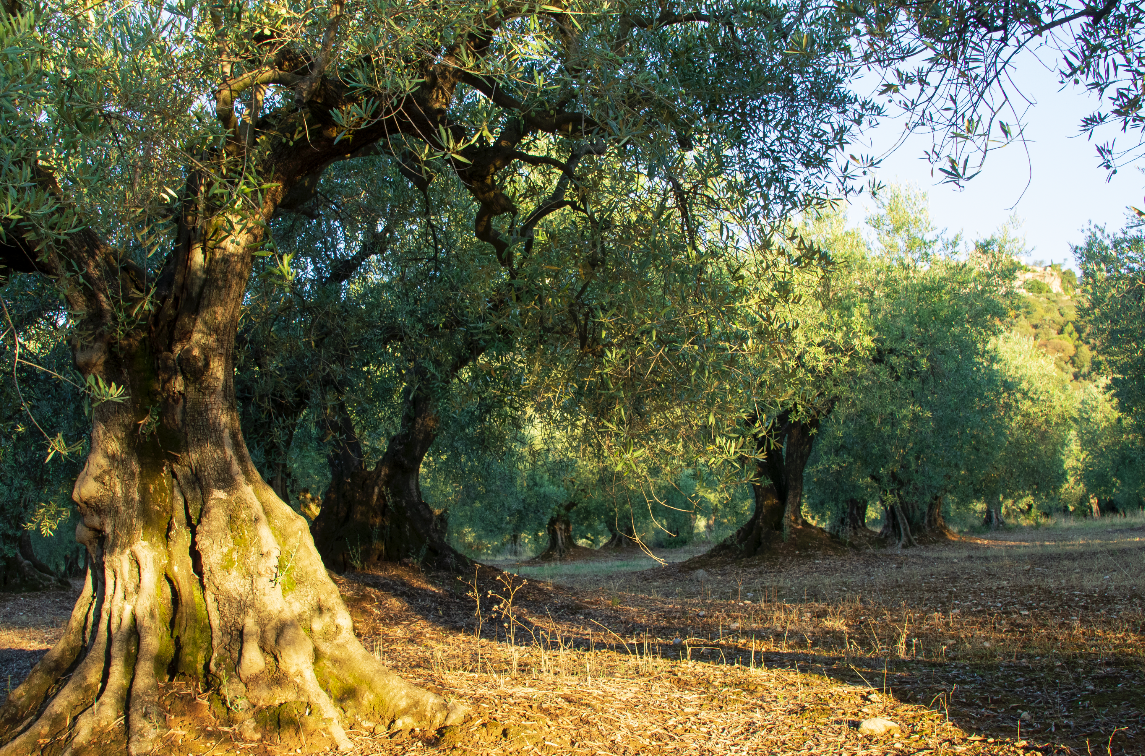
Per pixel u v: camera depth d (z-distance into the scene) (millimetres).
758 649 7539
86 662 3902
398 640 8359
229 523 4168
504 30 4086
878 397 18828
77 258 3967
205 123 3699
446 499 17625
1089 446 33500
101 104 3195
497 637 8742
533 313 5164
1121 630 7438
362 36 3754
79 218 3428
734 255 4629
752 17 4723
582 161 5051
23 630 11141
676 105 4324
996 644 7246
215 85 3857
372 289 9758
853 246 19703
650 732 4098
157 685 3873
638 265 4328
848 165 4820
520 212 6559
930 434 20125
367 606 9898
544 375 5246
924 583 13414
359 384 9852
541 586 13180
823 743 4023
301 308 8484
